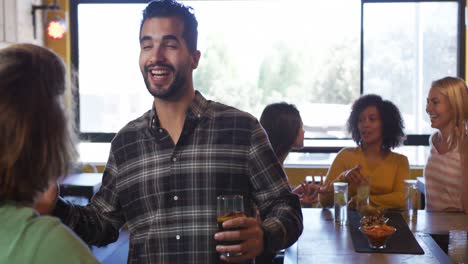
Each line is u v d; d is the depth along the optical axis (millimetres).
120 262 4617
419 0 5410
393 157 3666
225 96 5730
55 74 1032
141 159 1758
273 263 2680
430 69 5477
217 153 1714
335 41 5574
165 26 1696
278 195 1738
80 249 942
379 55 5527
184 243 1691
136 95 5816
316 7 5570
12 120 951
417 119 5531
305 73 5641
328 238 2762
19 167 966
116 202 1835
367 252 2508
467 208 3158
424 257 2434
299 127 3154
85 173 5336
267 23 5629
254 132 1748
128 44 5770
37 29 5441
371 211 3078
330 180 3713
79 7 5738
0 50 1020
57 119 1012
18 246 912
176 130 1753
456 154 3289
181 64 1709
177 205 1703
